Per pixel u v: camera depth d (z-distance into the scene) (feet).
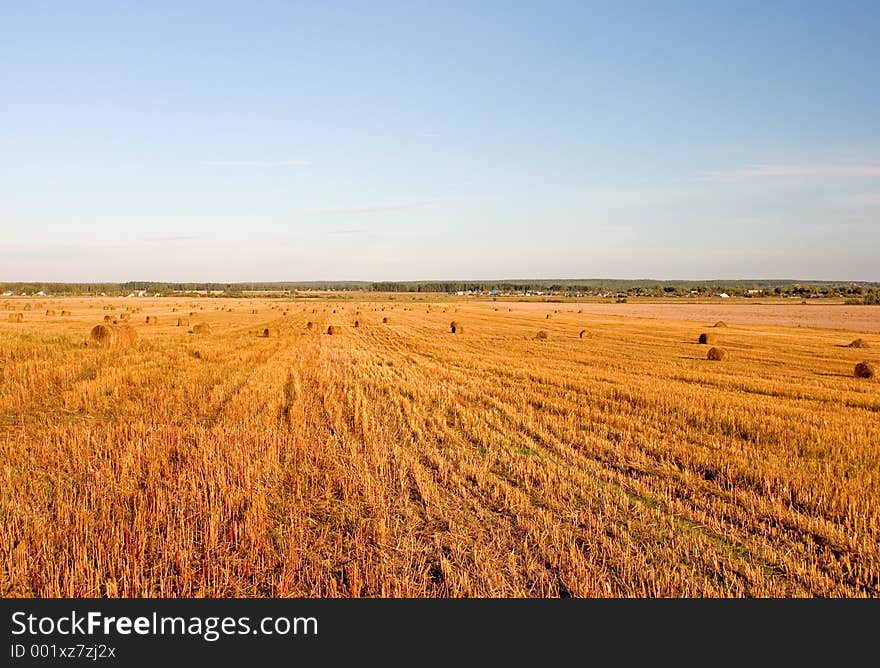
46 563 21.01
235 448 35.83
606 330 173.58
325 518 26.78
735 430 45.29
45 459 33.94
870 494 29.86
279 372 72.69
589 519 26.73
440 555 22.62
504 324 199.21
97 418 46.26
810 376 80.48
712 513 28.09
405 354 102.47
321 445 37.83
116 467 32.37
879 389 68.95
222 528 24.72
